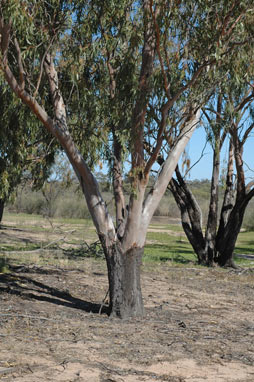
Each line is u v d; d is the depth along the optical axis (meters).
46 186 10.73
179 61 8.34
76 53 8.65
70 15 8.55
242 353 6.80
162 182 8.77
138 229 8.52
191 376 5.72
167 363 6.17
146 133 8.74
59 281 12.21
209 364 6.23
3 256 15.64
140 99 8.23
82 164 8.42
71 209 34.41
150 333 7.66
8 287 10.81
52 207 32.53
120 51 9.01
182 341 7.30
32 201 38.69
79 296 10.50
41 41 8.55
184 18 7.95
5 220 31.77
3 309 8.73
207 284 13.16
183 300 10.70
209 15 7.95
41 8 8.29
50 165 10.25
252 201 44.41
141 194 8.34
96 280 12.70
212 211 17.14
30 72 8.84
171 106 8.33
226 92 8.68
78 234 24.06
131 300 8.67
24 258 15.76
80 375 5.54
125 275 8.59
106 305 9.55
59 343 6.81
